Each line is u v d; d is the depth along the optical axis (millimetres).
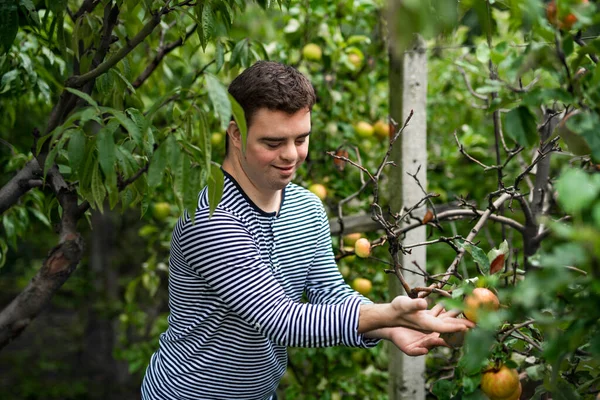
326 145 3076
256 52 2332
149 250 3482
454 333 1420
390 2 832
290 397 2887
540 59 1154
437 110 3705
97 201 1437
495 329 1303
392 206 2348
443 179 3299
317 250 1851
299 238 1759
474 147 3193
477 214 1968
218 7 1809
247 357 1743
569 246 888
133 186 1849
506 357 1480
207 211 1574
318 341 1479
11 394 6465
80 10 1865
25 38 2348
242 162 1610
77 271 6605
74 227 1957
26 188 2023
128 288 3496
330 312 1479
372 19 3154
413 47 2240
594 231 867
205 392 1772
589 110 1117
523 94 1181
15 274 7402
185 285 1682
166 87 3105
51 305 8039
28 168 2043
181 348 1769
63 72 2477
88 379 6828
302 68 3150
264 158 1551
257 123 1522
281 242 1720
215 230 1557
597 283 920
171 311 1788
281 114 1509
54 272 1915
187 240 1582
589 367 1409
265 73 1519
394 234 1643
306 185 3047
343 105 3168
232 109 1202
